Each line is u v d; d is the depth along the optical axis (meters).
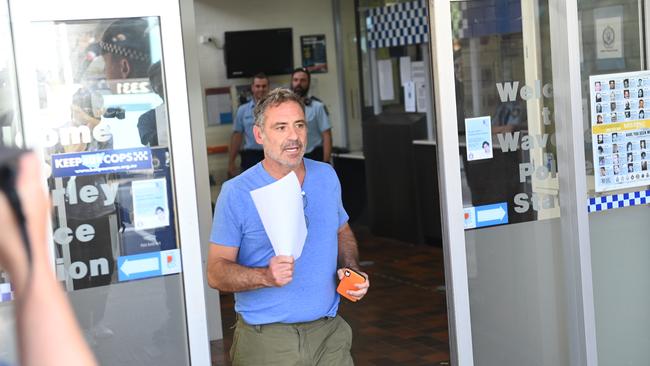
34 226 1.01
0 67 3.47
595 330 4.78
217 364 5.84
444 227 4.38
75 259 3.60
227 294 7.96
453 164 4.32
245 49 10.80
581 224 4.56
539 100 4.51
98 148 3.61
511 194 4.48
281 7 11.03
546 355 4.63
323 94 11.28
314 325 3.37
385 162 9.90
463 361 4.39
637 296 4.90
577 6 4.58
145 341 3.71
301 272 3.33
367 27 10.10
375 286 7.94
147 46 3.64
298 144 3.30
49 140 3.54
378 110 10.16
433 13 4.27
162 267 3.71
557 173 4.57
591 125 4.67
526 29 4.46
